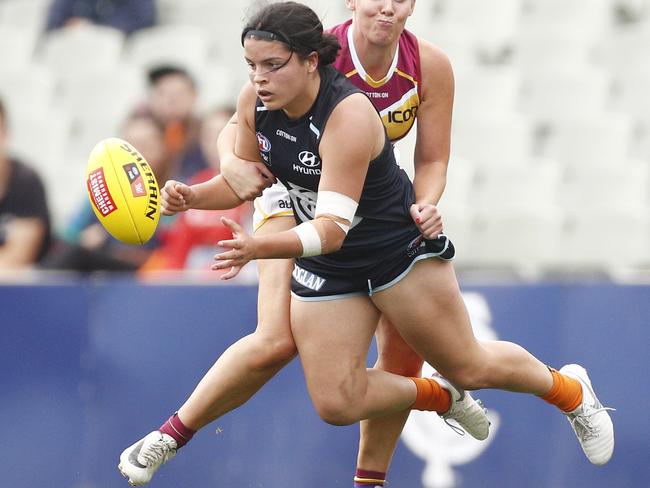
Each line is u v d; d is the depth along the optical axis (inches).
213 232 941.2
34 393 797.9
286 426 811.4
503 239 1120.8
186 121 1019.3
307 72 479.8
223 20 1290.6
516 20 1346.0
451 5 1339.8
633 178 1195.9
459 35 1301.7
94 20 1270.9
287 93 477.1
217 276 927.0
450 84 542.6
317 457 808.9
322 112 486.0
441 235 532.7
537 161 1213.1
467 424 611.2
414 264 526.6
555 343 814.5
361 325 534.3
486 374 551.2
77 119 1210.6
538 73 1298.0
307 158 496.4
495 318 814.5
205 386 561.6
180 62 1231.5
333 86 489.1
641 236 1141.7
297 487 806.5
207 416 565.3
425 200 533.3
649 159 1256.8
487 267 1109.1
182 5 1300.4
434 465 803.4
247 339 561.3
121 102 1218.6
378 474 607.5
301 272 539.8
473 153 1209.4
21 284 802.8
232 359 557.6
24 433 795.4
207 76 1187.3
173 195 516.1
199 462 807.1
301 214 532.4
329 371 530.0
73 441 798.5
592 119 1251.2
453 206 1121.4
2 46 1266.0
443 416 599.2
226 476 805.9
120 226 496.1
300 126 492.7
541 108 1273.4
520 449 808.3
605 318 816.3
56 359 801.6
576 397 599.5
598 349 813.9
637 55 1331.2
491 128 1214.9
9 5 1309.1
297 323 538.0
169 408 802.8
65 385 800.9
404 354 593.0
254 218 589.6
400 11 506.6
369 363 794.2
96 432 800.3
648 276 1009.5
